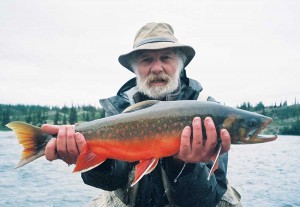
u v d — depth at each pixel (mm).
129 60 1032
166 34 978
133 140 726
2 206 1843
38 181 2576
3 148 5371
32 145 706
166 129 717
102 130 721
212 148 690
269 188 2402
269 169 3412
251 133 740
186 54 1011
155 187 833
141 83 933
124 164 847
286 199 2074
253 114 747
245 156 4922
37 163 3607
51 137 707
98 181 794
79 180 2646
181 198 779
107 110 955
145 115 727
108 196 994
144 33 983
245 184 2551
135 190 863
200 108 722
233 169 3381
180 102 735
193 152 691
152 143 723
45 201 1968
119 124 726
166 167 758
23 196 2082
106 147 726
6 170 3078
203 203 792
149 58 927
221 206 932
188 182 750
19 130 703
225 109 733
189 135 685
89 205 1061
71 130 696
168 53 929
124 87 1011
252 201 2020
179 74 958
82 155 699
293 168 3508
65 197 2072
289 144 8180
